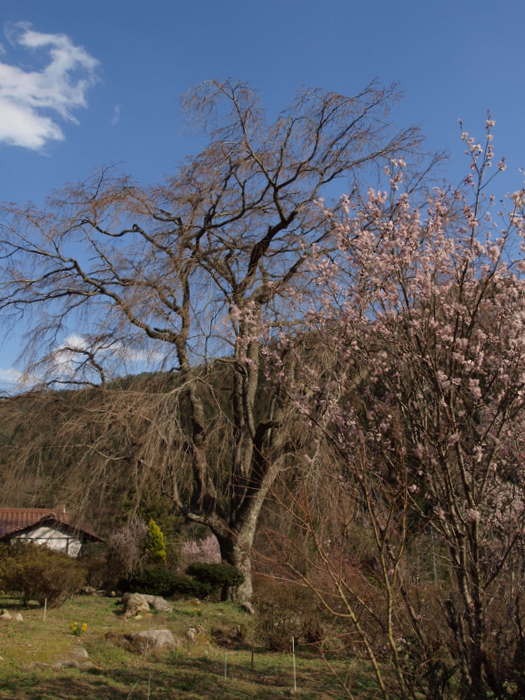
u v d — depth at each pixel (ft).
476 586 12.51
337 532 14.73
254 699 20.43
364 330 15.75
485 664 12.46
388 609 12.09
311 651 26.86
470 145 15.44
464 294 14.92
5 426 43.21
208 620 35.32
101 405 42.16
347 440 14.82
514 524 13.42
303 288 25.90
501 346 14.14
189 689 21.34
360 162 47.06
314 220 44.78
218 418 46.91
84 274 47.26
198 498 47.91
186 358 45.24
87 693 19.83
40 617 33.17
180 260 43.86
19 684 20.10
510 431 14.12
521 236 15.31
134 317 42.75
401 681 12.05
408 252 15.48
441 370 13.43
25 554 40.37
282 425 38.68
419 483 13.70
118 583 47.73
